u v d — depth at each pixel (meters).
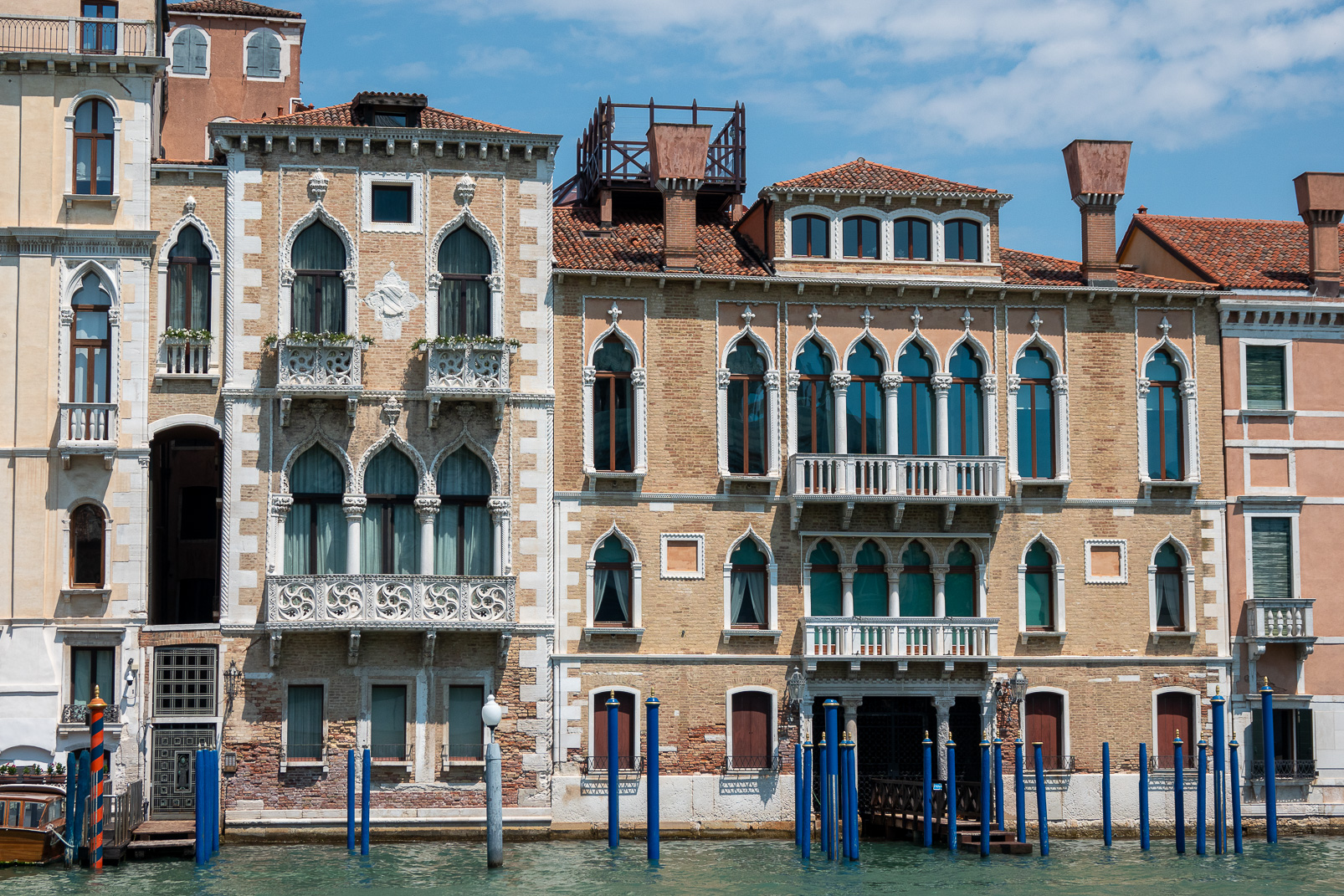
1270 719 37.28
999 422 40.38
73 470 36.66
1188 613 40.69
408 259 38.09
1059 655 40.06
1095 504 40.53
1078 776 39.72
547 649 37.81
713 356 39.38
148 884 31.23
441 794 37.09
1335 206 42.00
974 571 40.16
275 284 37.44
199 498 42.91
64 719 36.22
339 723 36.84
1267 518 41.34
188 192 37.56
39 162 37.03
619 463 38.97
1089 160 41.22
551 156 38.78
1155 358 41.34
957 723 39.97
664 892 31.38
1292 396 41.56
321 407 37.44
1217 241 44.31
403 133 37.94
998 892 32.06
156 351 37.06
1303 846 38.16
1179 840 36.69
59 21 37.25
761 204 41.03
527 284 38.50
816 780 39.59
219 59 47.59
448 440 37.88
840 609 39.50
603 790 37.88
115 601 36.56
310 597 36.59
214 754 34.50
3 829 32.56
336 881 31.91
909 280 39.88
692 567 38.88
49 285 36.88
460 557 38.09
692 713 38.44
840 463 39.12
